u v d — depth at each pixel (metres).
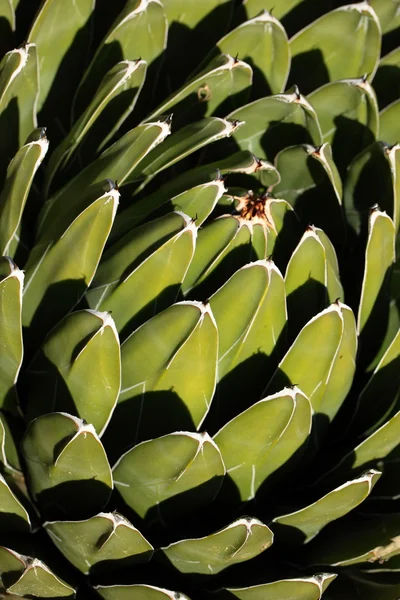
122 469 1.03
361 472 1.07
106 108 1.10
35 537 1.05
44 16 1.11
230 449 1.04
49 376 1.04
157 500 1.04
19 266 1.09
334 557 1.06
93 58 1.12
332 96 1.14
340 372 1.06
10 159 1.11
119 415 1.04
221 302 1.03
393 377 1.09
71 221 1.04
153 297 1.04
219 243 1.05
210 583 1.06
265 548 1.04
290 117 1.12
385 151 1.11
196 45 1.17
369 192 1.13
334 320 1.04
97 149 1.11
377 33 1.15
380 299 1.09
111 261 1.04
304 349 1.04
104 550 1.03
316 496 1.08
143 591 1.02
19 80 1.09
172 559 1.04
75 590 1.04
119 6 1.16
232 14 1.17
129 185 1.09
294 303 1.07
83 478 1.03
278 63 1.14
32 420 1.03
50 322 1.06
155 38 1.13
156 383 1.03
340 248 1.14
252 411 1.02
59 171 1.10
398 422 1.06
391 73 1.18
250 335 1.04
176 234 1.02
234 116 1.12
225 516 1.06
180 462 1.02
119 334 1.04
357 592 1.07
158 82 1.17
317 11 1.18
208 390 1.03
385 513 1.09
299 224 1.08
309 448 1.08
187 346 1.02
